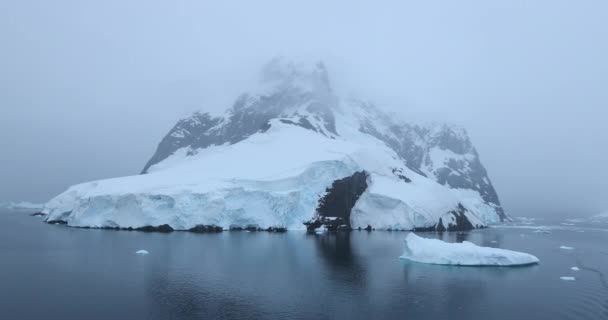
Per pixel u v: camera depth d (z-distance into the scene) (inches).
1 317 1539.1
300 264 2458.2
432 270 2357.3
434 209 4722.0
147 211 3873.0
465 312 1657.2
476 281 2127.2
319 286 1988.2
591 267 2532.0
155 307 1660.9
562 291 1962.4
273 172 4345.5
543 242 3892.7
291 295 1841.8
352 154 4749.0
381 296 1849.2
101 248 2898.6
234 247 3002.0
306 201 4291.3
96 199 4126.5
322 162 4448.8
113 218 4013.3
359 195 4662.9
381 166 5036.9
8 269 2265.0
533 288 2009.1
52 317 1542.8
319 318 1568.7
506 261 2524.6
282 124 5792.3
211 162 4805.6
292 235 3777.1
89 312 1598.2
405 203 4503.0
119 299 1755.7
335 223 4301.2
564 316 1625.2
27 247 2930.6
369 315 1609.3
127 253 2719.0
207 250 2861.7
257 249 2935.5
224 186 4057.6
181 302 1723.7
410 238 2701.8
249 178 4190.5
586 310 1692.9
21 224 4699.8
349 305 1722.4
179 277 2119.8
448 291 1940.2
